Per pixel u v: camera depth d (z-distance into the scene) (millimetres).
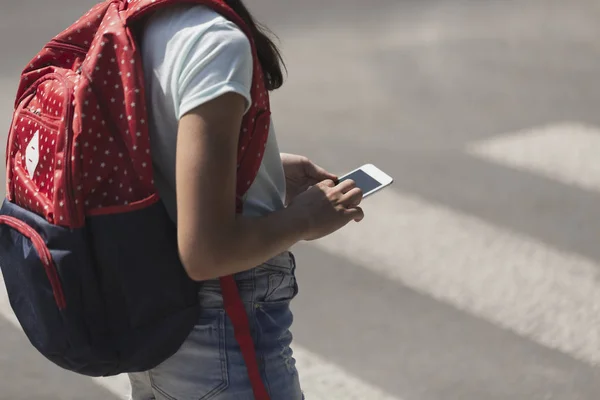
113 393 4055
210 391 2184
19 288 2152
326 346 4430
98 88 2006
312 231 2100
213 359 2160
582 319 4668
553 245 5438
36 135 2121
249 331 2152
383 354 4379
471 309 4758
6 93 7652
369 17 10430
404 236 5520
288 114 7500
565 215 5832
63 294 2020
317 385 4129
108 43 2018
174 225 2061
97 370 2131
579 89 8336
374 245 5402
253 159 2064
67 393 4043
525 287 4965
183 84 1892
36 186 2133
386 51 9242
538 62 9070
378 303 4812
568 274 5102
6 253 2186
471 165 6582
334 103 7785
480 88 8266
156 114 2006
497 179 6355
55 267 2016
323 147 6863
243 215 2025
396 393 4094
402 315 4703
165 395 2250
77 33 2275
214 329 2143
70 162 1988
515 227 5656
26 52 8742
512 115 7641
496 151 6852
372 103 7812
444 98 7988
